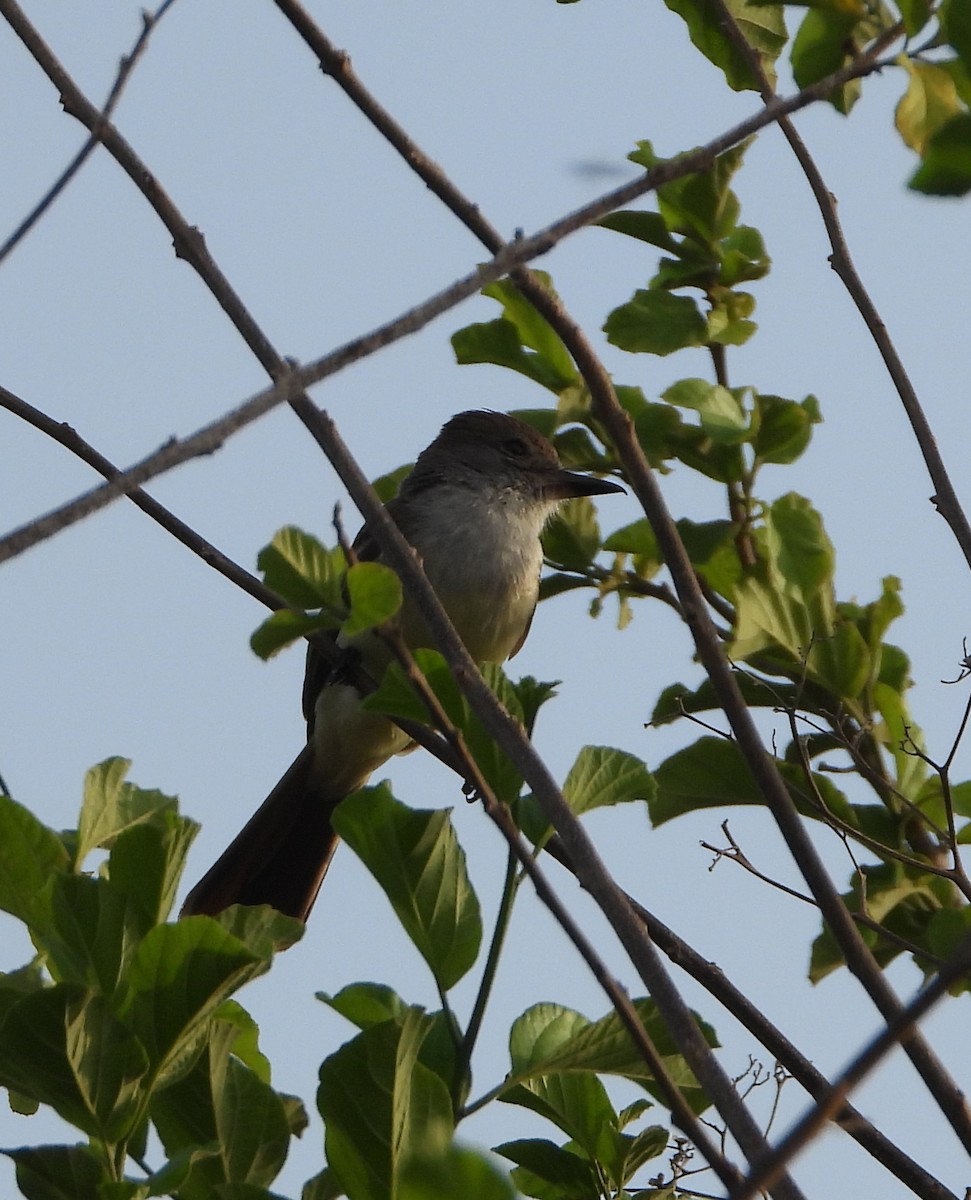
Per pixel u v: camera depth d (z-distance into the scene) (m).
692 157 5.25
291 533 5.73
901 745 7.34
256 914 5.38
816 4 6.45
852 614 8.01
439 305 4.90
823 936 7.61
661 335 7.91
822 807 7.26
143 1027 5.14
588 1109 6.27
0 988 5.21
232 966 5.11
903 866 7.67
